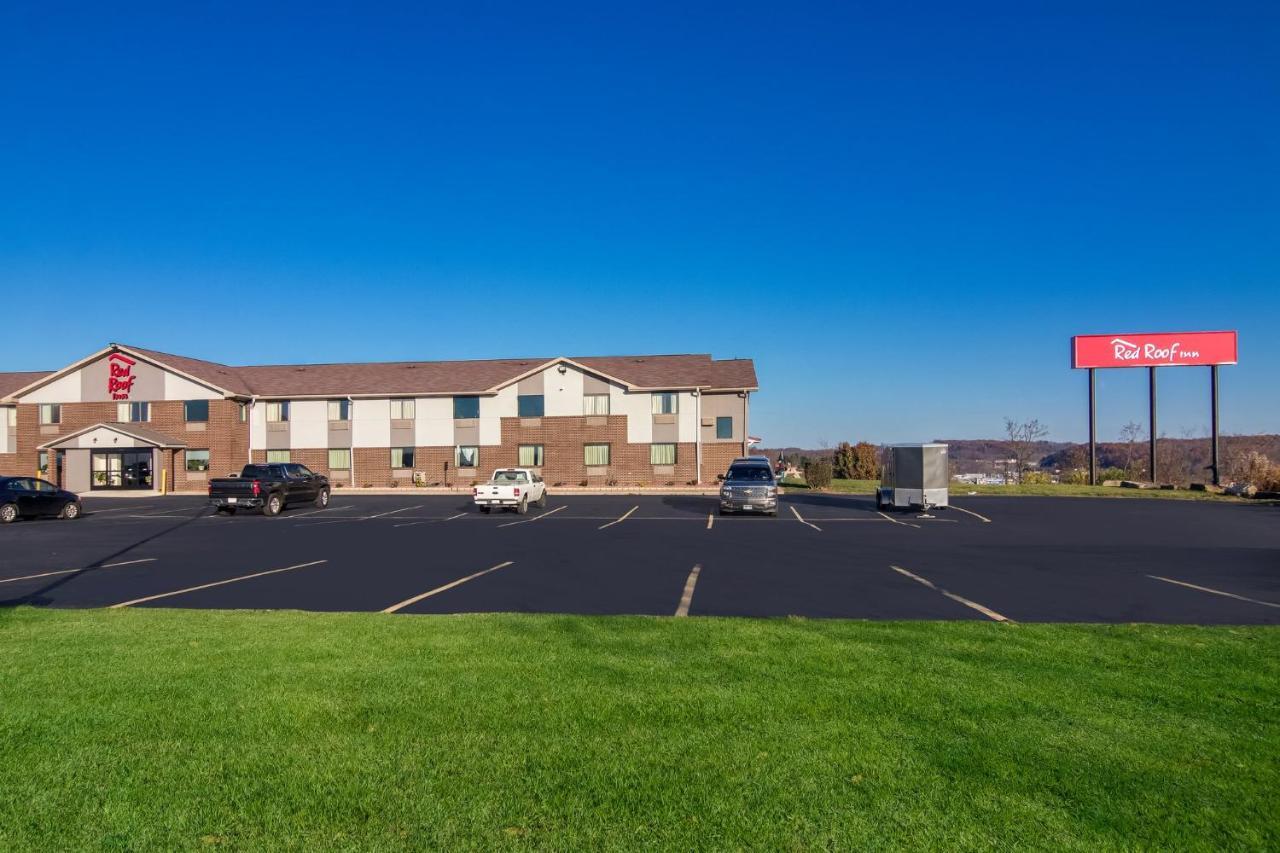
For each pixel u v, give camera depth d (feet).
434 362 172.76
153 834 13.74
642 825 13.92
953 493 128.16
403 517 93.15
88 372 153.28
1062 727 18.62
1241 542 63.26
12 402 154.61
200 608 35.27
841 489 141.18
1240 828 13.97
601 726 18.53
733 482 93.76
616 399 149.18
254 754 16.96
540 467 150.30
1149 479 151.23
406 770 16.15
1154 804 14.83
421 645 26.18
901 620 31.27
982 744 17.53
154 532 75.46
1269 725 18.89
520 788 15.34
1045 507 103.35
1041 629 29.12
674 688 21.36
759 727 18.48
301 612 32.68
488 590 39.91
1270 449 199.11
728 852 13.07
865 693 21.01
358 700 20.35
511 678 22.27
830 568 47.78
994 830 13.82
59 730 18.31
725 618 31.19
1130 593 38.81
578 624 29.63
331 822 14.10
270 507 98.37
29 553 57.93
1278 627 30.17
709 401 149.48
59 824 14.07
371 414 154.40
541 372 151.02
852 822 14.05
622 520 86.28
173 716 19.20
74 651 25.39
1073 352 144.25
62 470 151.02
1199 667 23.84
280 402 156.35
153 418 151.43
